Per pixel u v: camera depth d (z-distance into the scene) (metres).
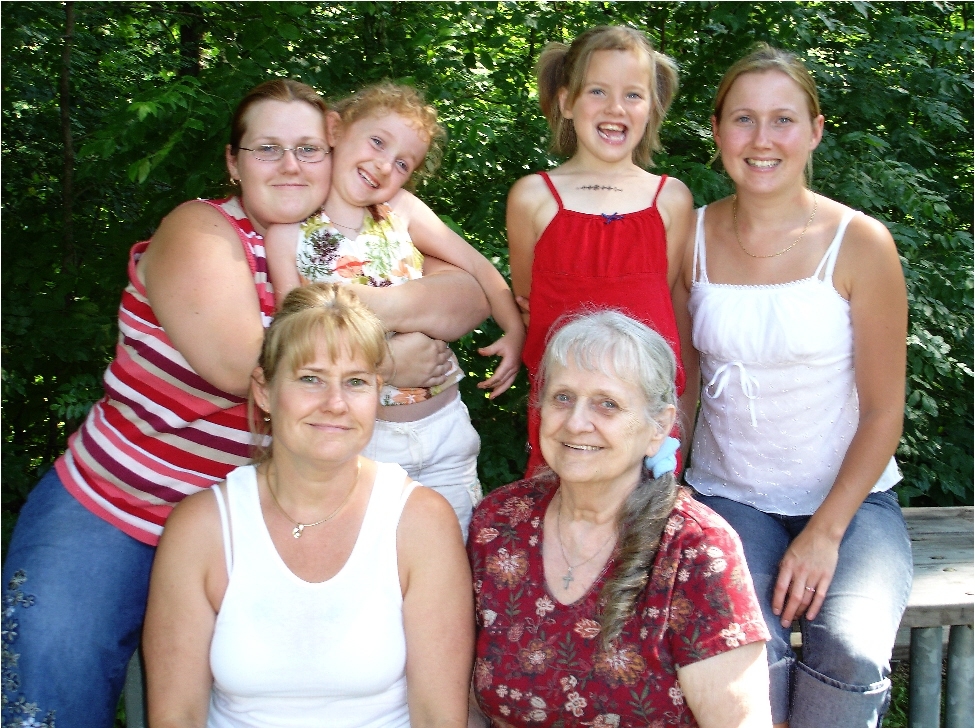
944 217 4.40
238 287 2.12
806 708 2.08
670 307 2.58
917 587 2.58
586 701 1.83
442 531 1.95
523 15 4.04
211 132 3.34
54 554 2.10
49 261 4.07
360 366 1.84
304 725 1.90
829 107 4.32
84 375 3.67
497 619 1.91
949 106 4.47
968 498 4.22
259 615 1.87
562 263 2.62
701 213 2.62
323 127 2.26
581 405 1.87
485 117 3.61
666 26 4.31
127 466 2.17
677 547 1.83
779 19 4.00
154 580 1.91
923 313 3.80
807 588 2.18
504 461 3.88
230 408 2.18
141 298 2.20
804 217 2.42
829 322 2.35
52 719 2.01
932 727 2.61
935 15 4.80
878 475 2.27
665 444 1.93
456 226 3.16
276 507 1.95
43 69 4.47
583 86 2.59
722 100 2.45
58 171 4.60
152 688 1.90
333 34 4.03
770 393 2.41
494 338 3.78
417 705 1.92
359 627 1.88
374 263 2.35
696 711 1.79
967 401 4.34
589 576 1.88
